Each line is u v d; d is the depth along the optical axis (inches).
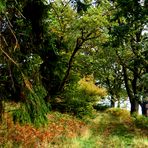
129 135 714.8
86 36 872.9
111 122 879.7
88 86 1035.3
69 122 748.6
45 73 398.9
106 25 852.6
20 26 325.1
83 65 1063.0
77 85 971.3
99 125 818.8
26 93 307.1
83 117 850.1
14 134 498.0
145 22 754.2
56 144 553.9
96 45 970.1
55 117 752.3
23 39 326.6
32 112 312.2
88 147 568.7
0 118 327.0
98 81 1443.2
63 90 872.9
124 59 1067.9
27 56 319.6
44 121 320.2
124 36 760.3
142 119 937.5
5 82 313.9
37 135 538.3
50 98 796.6
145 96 901.8
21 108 313.7
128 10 737.0
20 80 307.1
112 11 893.8
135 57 970.1
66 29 831.1
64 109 853.2
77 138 608.1
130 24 739.4
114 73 1275.8
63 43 491.5
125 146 605.0
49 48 367.6
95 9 821.9
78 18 824.9
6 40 307.9
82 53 1061.8
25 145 492.1
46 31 358.3
